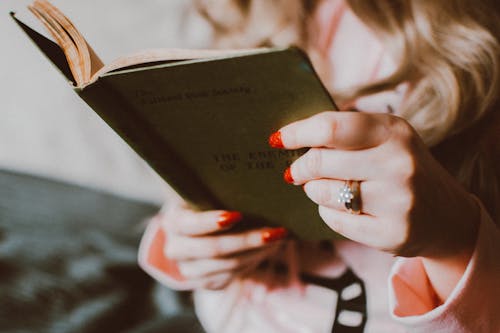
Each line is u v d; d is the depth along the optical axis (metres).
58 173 1.33
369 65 0.58
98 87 0.39
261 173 0.46
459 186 0.43
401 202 0.39
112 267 0.96
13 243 0.97
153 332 0.81
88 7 1.09
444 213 0.41
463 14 0.54
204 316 0.74
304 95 0.39
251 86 0.38
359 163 0.39
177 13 1.04
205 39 1.02
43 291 0.86
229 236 0.54
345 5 0.58
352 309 0.60
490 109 0.55
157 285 0.96
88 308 0.85
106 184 1.28
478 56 0.54
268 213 0.51
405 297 0.48
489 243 0.44
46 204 1.14
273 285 0.65
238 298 0.67
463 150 0.56
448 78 0.54
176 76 0.38
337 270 0.62
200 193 0.50
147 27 1.08
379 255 0.60
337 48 0.59
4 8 1.15
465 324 0.45
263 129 0.42
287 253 0.64
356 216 0.41
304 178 0.42
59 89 1.21
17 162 1.35
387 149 0.38
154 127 0.43
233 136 0.43
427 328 0.46
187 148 0.45
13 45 1.19
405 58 0.55
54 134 1.27
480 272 0.44
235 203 0.51
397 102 0.57
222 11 0.69
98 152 1.25
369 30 0.57
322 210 0.43
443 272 0.45
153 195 1.24
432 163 0.40
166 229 0.60
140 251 0.70
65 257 0.97
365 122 0.38
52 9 0.41
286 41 0.64
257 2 0.64
